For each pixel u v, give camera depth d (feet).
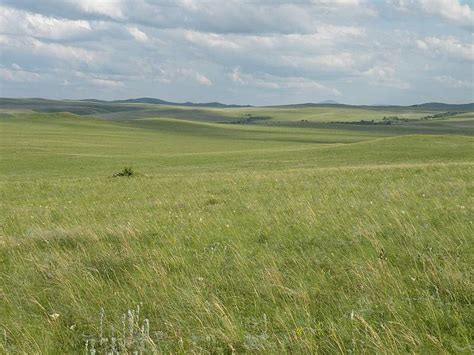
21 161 239.09
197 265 31.63
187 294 25.46
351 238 34.78
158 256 33.65
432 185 64.39
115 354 20.72
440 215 40.60
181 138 516.32
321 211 47.44
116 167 220.23
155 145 399.03
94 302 26.50
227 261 31.83
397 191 58.39
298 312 23.09
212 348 20.71
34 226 53.93
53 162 238.48
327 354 19.45
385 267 27.07
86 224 52.49
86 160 248.73
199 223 45.50
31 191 104.17
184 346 21.13
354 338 19.65
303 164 214.07
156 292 26.61
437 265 26.86
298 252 33.17
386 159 219.00
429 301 22.25
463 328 19.97
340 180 85.56
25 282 30.53
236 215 50.55
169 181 112.88
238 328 21.81
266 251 33.60
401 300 23.18
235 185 89.56
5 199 93.45
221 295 26.17
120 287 28.45
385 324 20.62
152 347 20.27
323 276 27.32
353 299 24.21
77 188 105.81
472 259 27.76
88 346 22.16
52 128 547.90
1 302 28.07
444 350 18.30
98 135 486.38
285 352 19.35
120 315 24.52
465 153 220.02
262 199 64.85
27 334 23.03
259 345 20.13
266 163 224.94
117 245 38.86
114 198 84.28
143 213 59.00
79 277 30.30
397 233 34.94
